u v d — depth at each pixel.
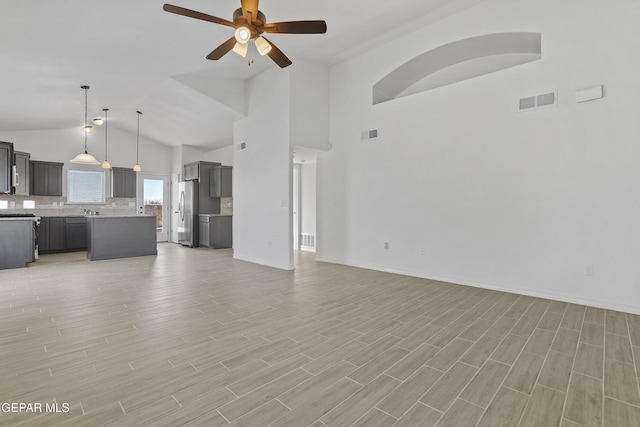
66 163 7.93
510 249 3.97
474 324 2.89
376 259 5.37
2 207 7.08
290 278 4.71
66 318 3.00
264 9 3.84
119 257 6.53
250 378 1.98
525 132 3.84
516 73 3.92
